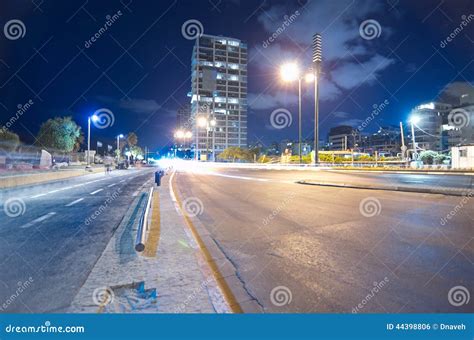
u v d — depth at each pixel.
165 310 3.06
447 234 5.93
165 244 5.22
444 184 14.73
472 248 5.05
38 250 5.20
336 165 38.50
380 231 6.23
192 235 5.82
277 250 5.11
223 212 8.71
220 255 4.88
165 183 18.47
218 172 34.09
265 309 3.18
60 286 3.69
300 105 38.75
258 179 21.44
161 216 7.70
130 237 6.04
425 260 4.52
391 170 29.53
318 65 36.47
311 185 16.22
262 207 9.46
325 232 6.23
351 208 8.92
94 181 23.05
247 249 5.20
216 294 3.39
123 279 3.80
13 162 32.44
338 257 4.70
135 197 12.88
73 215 8.62
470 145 29.61
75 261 4.58
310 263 4.46
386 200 10.28
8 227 7.05
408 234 5.96
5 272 4.17
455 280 3.80
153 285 3.59
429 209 8.53
